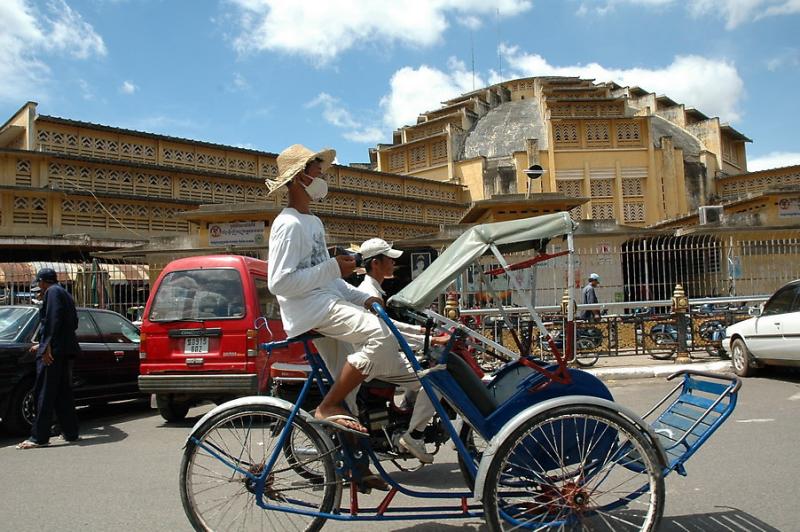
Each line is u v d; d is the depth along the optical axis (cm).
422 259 1552
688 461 523
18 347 740
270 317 798
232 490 435
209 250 1675
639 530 360
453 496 350
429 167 4347
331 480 348
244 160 2877
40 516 429
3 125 2552
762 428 638
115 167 2442
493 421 344
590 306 1202
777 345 928
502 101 5691
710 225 1675
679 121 5031
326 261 350
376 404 390
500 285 1213
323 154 367
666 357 1194
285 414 356
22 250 2172
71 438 700
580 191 3859
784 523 378
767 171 4041
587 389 354
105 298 1482
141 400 1091
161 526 404
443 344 375
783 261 1445
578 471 337
